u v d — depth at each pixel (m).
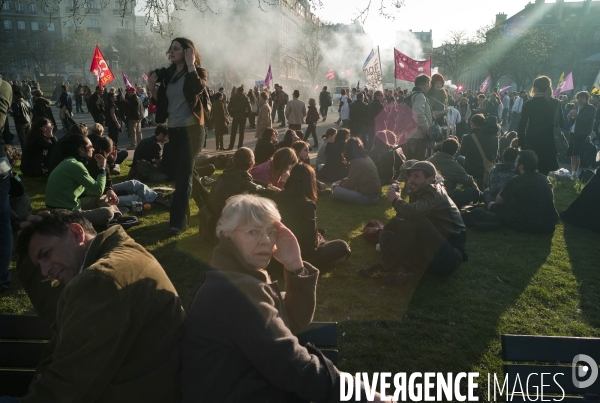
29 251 2.01
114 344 1.73
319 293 4.61
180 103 5.90
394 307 4.39
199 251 5.56
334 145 9.10
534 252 6.00
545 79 8.08
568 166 13.03
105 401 1.79
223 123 14.64
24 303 4.30
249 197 1.98
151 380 1.82
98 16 56.47
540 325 4.18
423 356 3.65
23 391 2.50
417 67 15.82
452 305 4.47
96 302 1.73
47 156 9.12
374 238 5.98
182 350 1.86
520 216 6.72
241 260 1.93
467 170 8.82
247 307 1.78
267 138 8.88
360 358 3.61
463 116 19.12
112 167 9.48
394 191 4.70
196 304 1.85
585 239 6.57
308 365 1.80
